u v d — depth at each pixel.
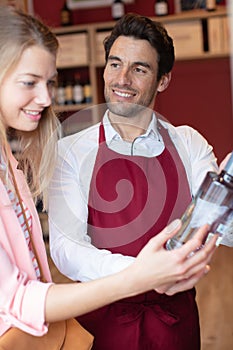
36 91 1.11
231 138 5.53
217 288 4.07
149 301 1.61
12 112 1.12
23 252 1.18
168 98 5.61
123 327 1.60
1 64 1.07
